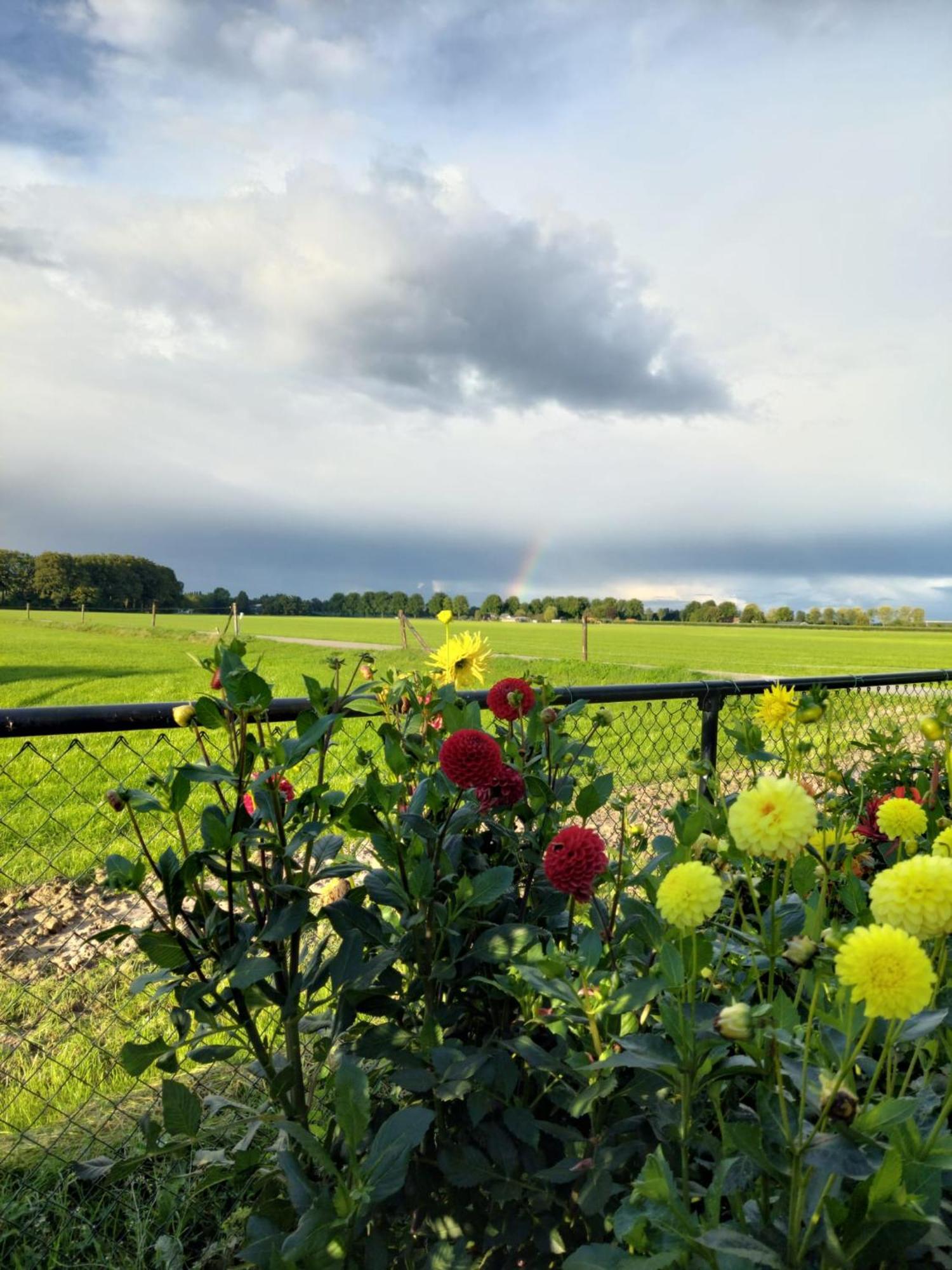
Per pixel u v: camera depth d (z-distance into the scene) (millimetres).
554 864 1191
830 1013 1011
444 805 1589
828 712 2123
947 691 3930
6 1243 1691
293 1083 1497
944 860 898
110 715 1661
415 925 1412
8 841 5086
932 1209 898
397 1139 1103
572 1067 1101
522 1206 1322
